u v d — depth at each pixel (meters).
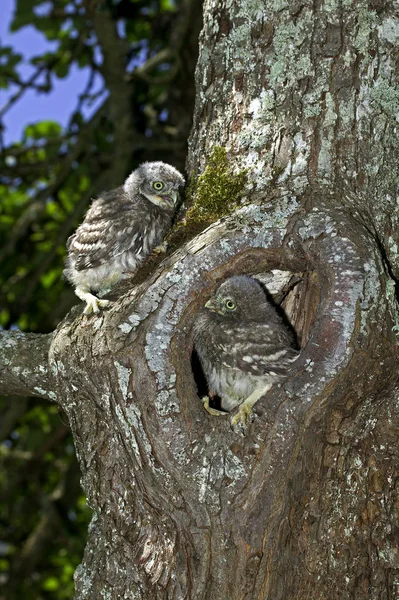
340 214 5.41
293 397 5.09
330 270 5.18
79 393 5.83
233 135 6.43
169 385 5.16
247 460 5.07
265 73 6.38
